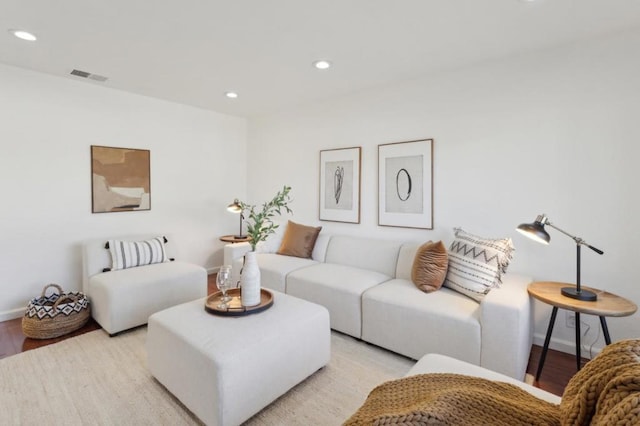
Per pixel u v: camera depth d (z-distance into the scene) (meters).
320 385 2.07
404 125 3.27
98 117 3.52
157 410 1.81
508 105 2.66
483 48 2.50
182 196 4.30
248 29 2.24
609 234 2.29
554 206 2.49
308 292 2.96
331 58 2.71
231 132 4.81
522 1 1.90
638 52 2.17
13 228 3.05
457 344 2.13
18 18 2.11
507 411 0.98
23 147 3.07
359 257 3.34
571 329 2.46
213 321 1.96
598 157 2.32
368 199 3.57
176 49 2.56
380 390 1.25
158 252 3.44
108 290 2.67
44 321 2.62
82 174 3.44
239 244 3.88
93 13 2.05
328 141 3.92
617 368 0.82
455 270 2.52
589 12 2.00
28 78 3.07
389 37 2.34
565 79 2.42
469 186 2.88
